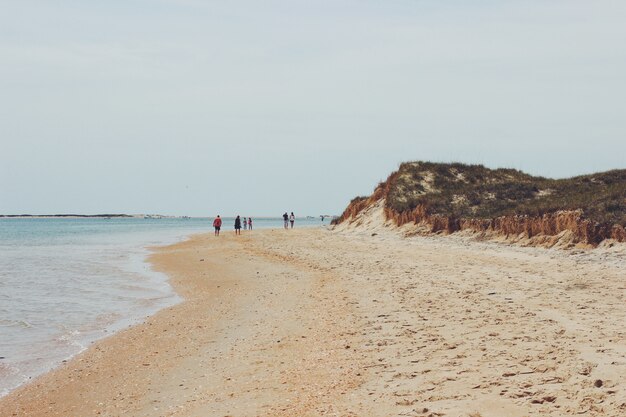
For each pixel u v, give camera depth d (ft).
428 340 35.04
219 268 93.61
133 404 28.66
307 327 43.04
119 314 54.60
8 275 86.38
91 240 203.72
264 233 194.70
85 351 40.55
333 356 33.65
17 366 36.96
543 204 98.07
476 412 22.12
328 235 157.58
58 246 163.73
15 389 32.48
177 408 27.02
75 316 53.52
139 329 47.55
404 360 31.12
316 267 83.41
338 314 46.68
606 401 21.99
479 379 26.30
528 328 36.06
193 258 114.21
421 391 25.46
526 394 23.72
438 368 28.86
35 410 28.99
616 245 73.87
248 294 63.77
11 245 170.19
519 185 129.49
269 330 43.45
